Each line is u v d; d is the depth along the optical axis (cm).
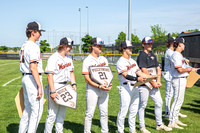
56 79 348
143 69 406
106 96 371
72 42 363
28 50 317
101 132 397
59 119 365
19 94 353
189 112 575
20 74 1445
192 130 436
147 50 413
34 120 330
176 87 442
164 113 570
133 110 391
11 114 536
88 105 362
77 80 1157
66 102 340
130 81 376
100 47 364
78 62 2984
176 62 428
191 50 1170
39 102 332
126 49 375
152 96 424
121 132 385
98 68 357
